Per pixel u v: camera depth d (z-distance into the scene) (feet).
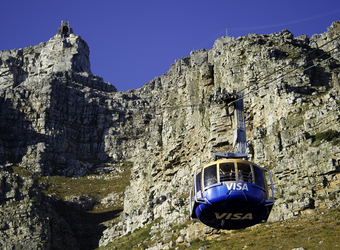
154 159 412.16
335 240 201.46
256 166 149.89
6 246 365.61
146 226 338.34
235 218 150.71
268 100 331.57
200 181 150.82
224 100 195.11
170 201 333.83
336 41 417.08
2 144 618.85
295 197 259.80
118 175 611.88
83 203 498.69
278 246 214.90
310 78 339.77
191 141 382.01
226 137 345.51
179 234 291.58
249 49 376.89
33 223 379.96
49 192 524.52
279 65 351.05
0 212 385.70
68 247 396.37
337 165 255.70
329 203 246.68
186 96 407.85
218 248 244.63
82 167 630.74
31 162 598.75
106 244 357.41
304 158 270.05
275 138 298.35
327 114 283.59
